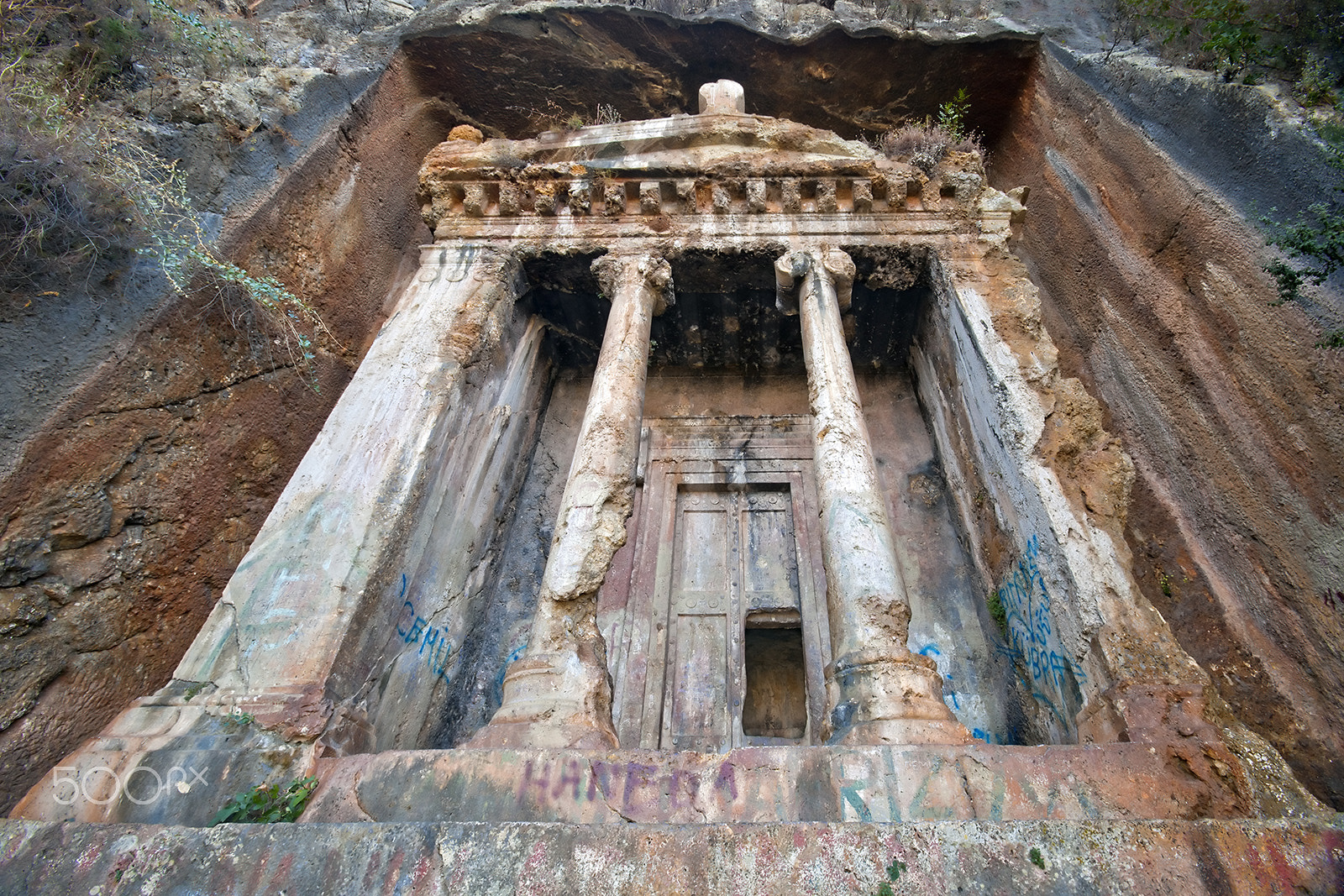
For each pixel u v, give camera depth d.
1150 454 8.24
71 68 7.79
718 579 9.48
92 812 4.30
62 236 6.27
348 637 5.50
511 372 9.36
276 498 7.85
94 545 6.00
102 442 6.18
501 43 12.16
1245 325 7.15
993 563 7.91
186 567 6.69
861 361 11.07
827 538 6.29
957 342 8.64
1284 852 3.52
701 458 10.68
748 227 9.12
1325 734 5.85
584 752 4.46
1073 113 10.70
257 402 7.88
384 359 7.73
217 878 3.55
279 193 8.87
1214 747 4.46
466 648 7.66
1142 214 8.87
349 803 4.32
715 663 8.62
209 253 7.43
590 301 10.06
